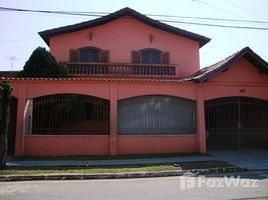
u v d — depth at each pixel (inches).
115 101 614.5
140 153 618.2
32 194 334.3
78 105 628.1
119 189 360.2
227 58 682.2
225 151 661.3
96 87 613.9
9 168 480.1
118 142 613.6
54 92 604.4
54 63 714.2
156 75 829.2
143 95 625.3
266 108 701.3
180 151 631.8
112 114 611.5
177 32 884.0
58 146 602.5
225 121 680.4
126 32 876.6
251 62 676.7
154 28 888.3
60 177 435.8
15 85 600.4
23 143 594.2
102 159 564.7
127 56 868.6
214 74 627.8
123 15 866.1
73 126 621.3
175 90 636.7
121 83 620.1
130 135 619.8
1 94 493.0
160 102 639.1
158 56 888.3
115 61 863.1
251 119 692.1
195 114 650.2
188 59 893.8
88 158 573.9
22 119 594.9
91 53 863.7
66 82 606.5
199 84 646.5
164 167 490.3
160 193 335.3
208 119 673.0
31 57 701.3
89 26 856.9
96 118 626.8
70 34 858.1
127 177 447.8
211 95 651.5
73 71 804.0
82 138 607.5
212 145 674.8
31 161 542.9
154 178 440.5
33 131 612.1
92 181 419.2
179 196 319.6
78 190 355.9
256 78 680.4
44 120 615.2
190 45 901.2
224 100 682.2
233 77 666.8
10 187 376.5
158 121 634.8
